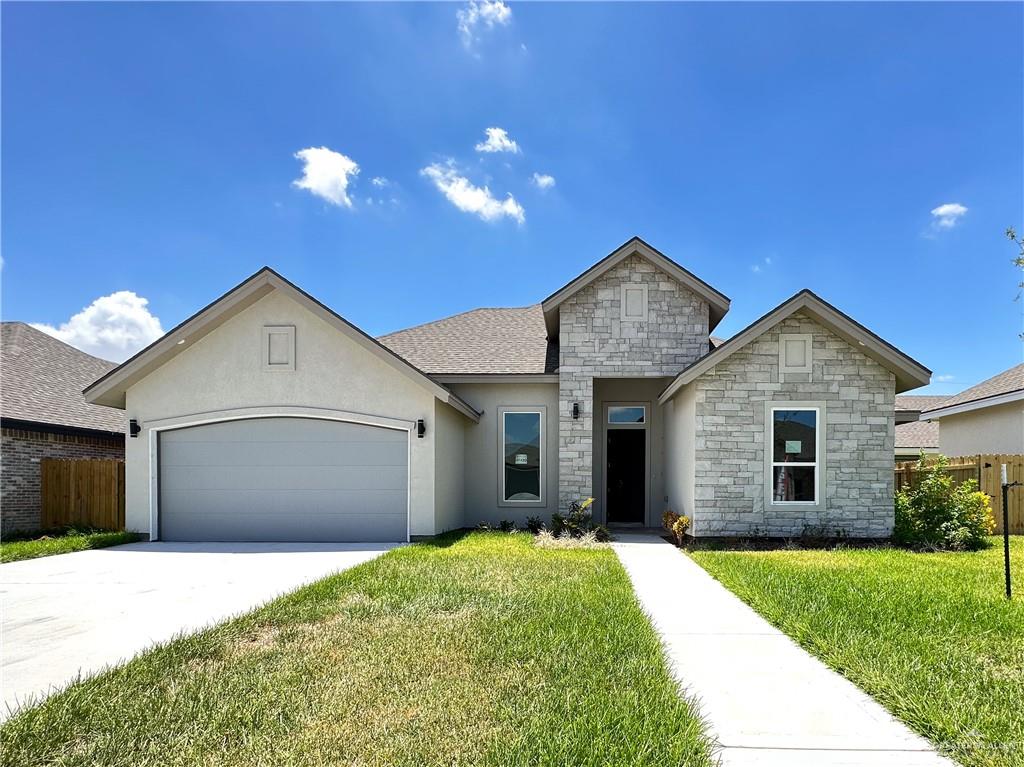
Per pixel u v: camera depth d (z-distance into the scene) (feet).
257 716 12.17
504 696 13.08
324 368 40.09
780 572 26.58
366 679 14.08
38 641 17.80
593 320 44.83
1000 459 44.11
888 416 37.68
